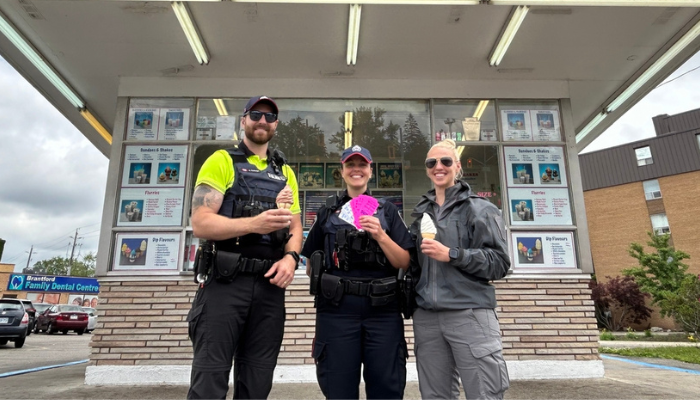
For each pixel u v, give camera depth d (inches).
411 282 100.2
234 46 210.1
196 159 232.2
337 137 254.5
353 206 103.0
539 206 228.5
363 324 94.2
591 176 1221.1
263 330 86.9
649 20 192.5
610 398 161.2
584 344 205.5
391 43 209.5
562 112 241.4
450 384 97.2
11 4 178.2
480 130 240.2
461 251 93.4
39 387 186.1
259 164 98.0
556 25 195.6
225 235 83.1
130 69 229.6
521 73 238.2
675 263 778.8
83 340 599.2
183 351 199.0
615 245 1148.5
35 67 226.4
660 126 1214.3
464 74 239.8
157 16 187.2
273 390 179.9
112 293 205.6
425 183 244.8
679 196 1066.7
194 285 207.8
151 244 215.3
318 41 207.2
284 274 87.2
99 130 303.1
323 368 92.6
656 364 288.7
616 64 229.0
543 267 218.4
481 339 92.6
